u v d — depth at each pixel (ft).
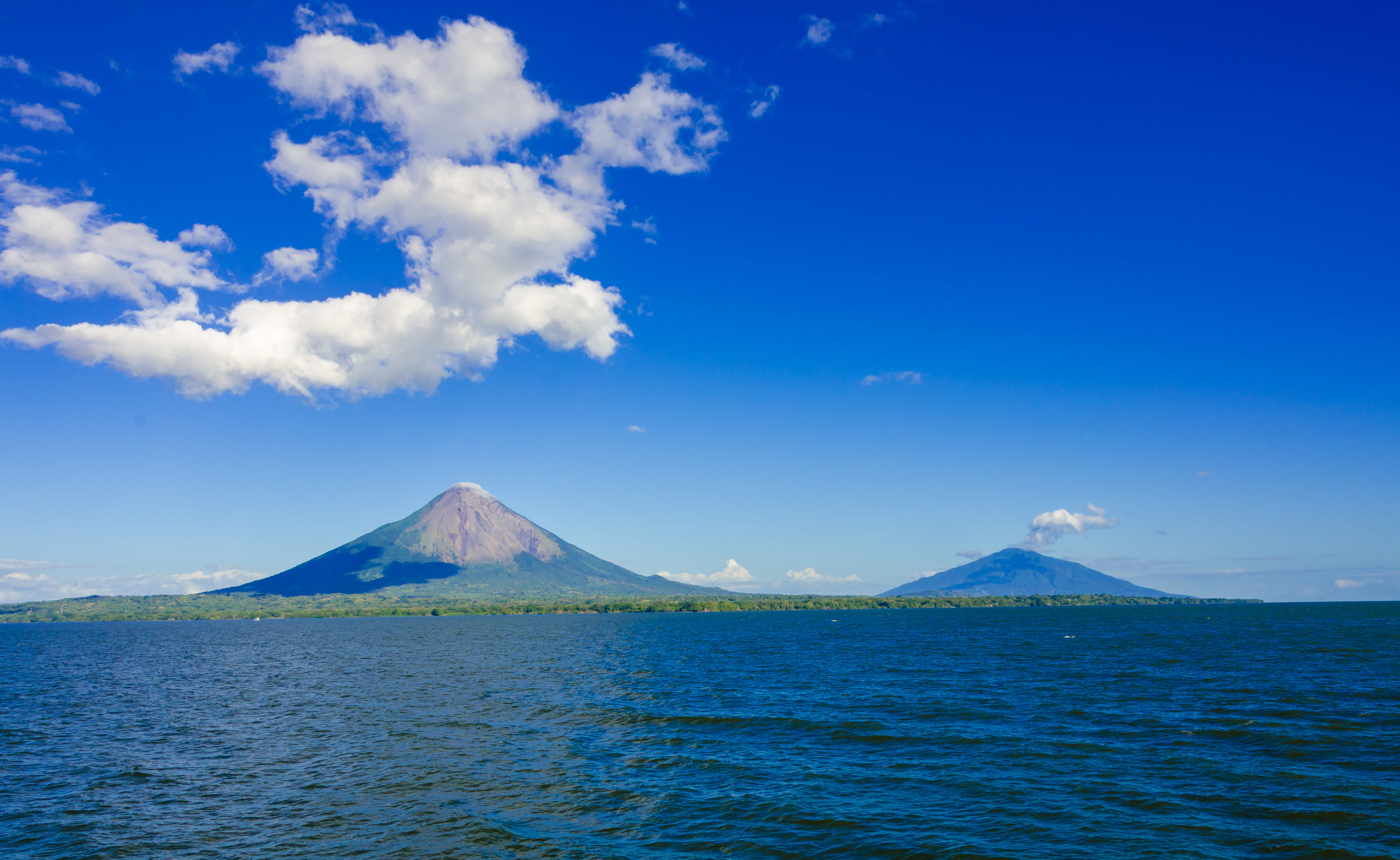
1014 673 292.40
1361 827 106.01
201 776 143.95
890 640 547.90
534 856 100.37
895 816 114.52
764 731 180.55
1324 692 228.63
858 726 184.44
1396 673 278.67
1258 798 120.06
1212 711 196.54
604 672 324.80
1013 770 139.64
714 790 129.70
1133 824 108.88
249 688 287.28
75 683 320.50
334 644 603.26
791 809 118.83
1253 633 565.94
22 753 167.53
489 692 260.21
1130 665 318.65
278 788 134.10
